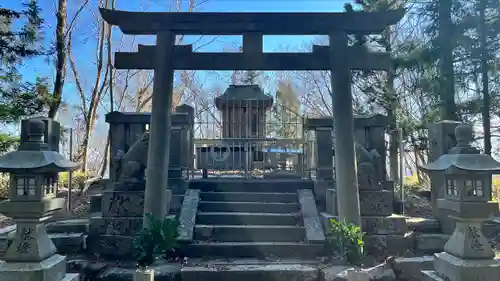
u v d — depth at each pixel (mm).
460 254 4453
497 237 6949
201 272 5680
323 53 7129
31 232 4383
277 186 8539
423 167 5117
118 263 6273
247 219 7340
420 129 12469
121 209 6809
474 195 4480
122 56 6996
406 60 10742
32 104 11828
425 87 11219
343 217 6531
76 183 11062
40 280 4188
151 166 6656
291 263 6113
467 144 4801
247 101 12273
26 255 4277
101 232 6672
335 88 6938
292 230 6941
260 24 6992
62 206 4750
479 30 10297
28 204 4262
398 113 14148
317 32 7070
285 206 7785
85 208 8930
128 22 6941
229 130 12336
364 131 8375
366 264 6434
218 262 6184
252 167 11477
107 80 18969
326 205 7816
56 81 13047
